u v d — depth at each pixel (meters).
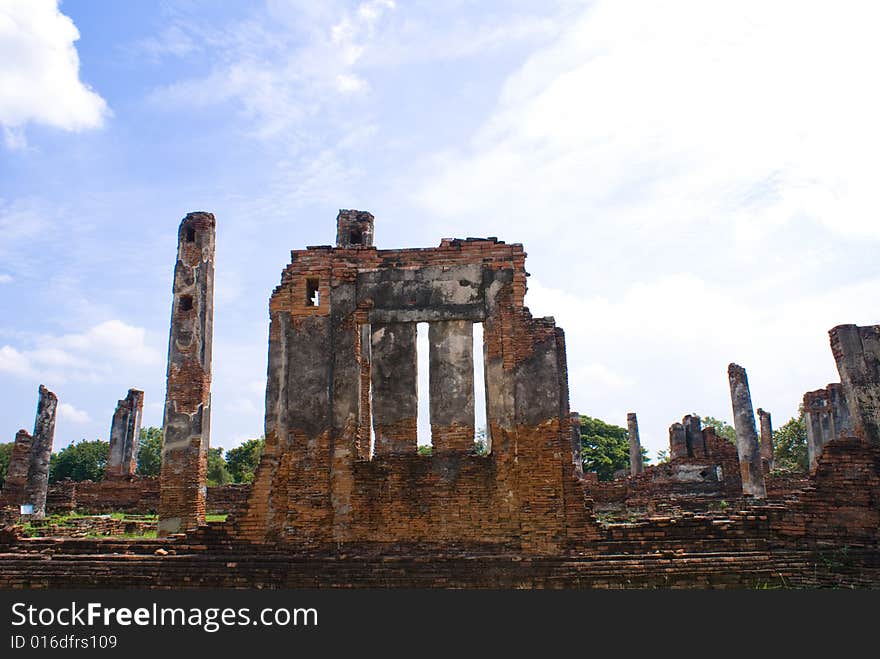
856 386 12.64
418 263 13.45
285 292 13.55
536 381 12.70
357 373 13.10
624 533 12.00
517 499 12.25
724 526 12.02
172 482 17.19
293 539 12.40
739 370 25.69
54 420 27.22
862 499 11.95
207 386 18.09
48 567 12.27
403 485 12.55
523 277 13.22
